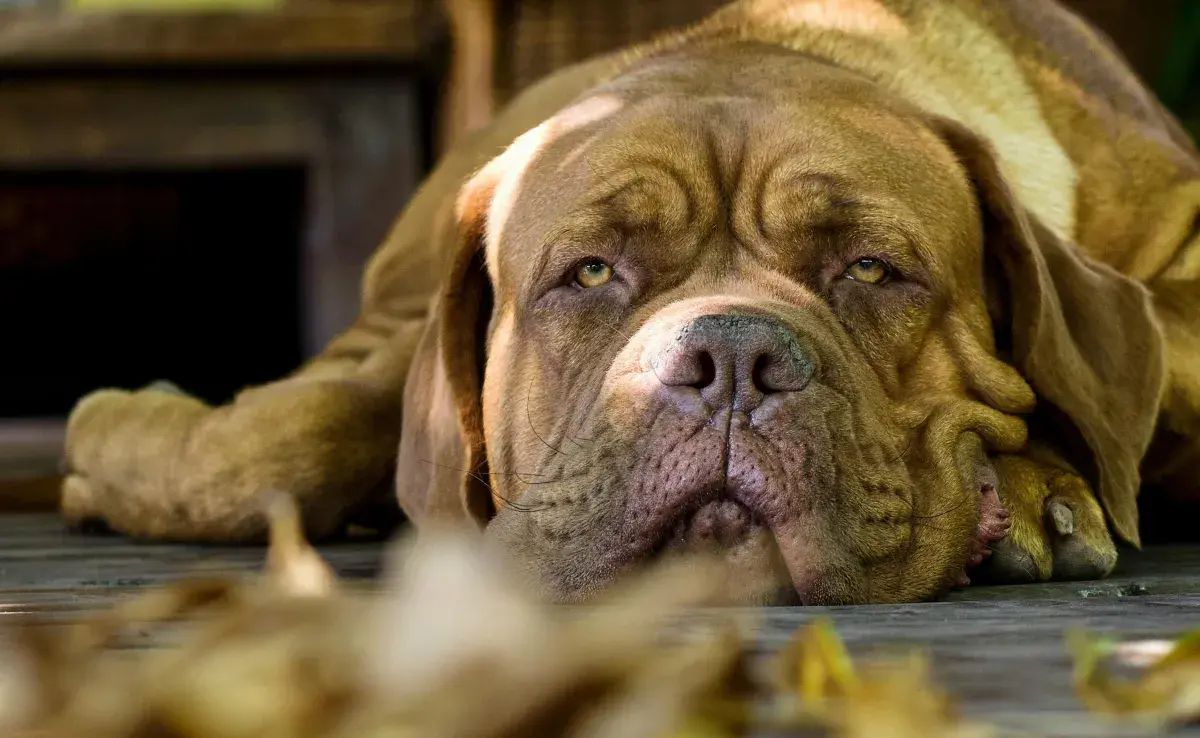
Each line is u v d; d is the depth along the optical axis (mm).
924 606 2564
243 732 1154
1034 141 4281
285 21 8867
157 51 8836
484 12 8594
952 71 4266
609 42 8570
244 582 1638
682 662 1286
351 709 1164
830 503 2711
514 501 3156
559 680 1138
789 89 3455
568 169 3299
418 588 1205
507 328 3359
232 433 4234
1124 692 1561
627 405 2789
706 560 2713
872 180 3205
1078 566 3188
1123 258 4254
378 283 4832
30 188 10328
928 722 1307
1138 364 3518
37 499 5770
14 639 1459
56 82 8891
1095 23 9375
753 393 2697
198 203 10617
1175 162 4410
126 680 1218
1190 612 2395
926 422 3092
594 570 2805
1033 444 3414
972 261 3342
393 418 4277
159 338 10750
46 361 10641
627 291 3182
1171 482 3938
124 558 4039
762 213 3168
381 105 9047
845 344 3023
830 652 1456
